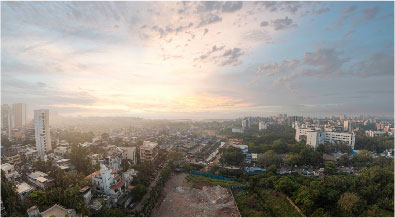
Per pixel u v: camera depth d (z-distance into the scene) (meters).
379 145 152.38
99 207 60.28
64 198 57.88
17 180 77.19
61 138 162.88
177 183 94.69
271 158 111.50
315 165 107.69
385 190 69.06
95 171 82.38
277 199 75.88
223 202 76.56
